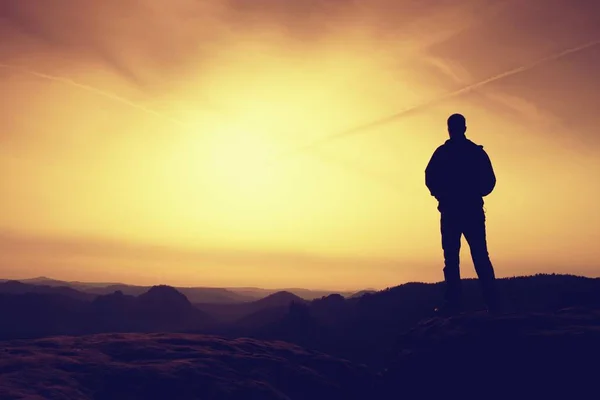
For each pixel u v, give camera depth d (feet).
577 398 24.61
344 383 31.09
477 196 36.01
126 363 26.45
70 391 22.18
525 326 28.76
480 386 27.04
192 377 25.08
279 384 27.84
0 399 20.16
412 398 28.76
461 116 37.40
